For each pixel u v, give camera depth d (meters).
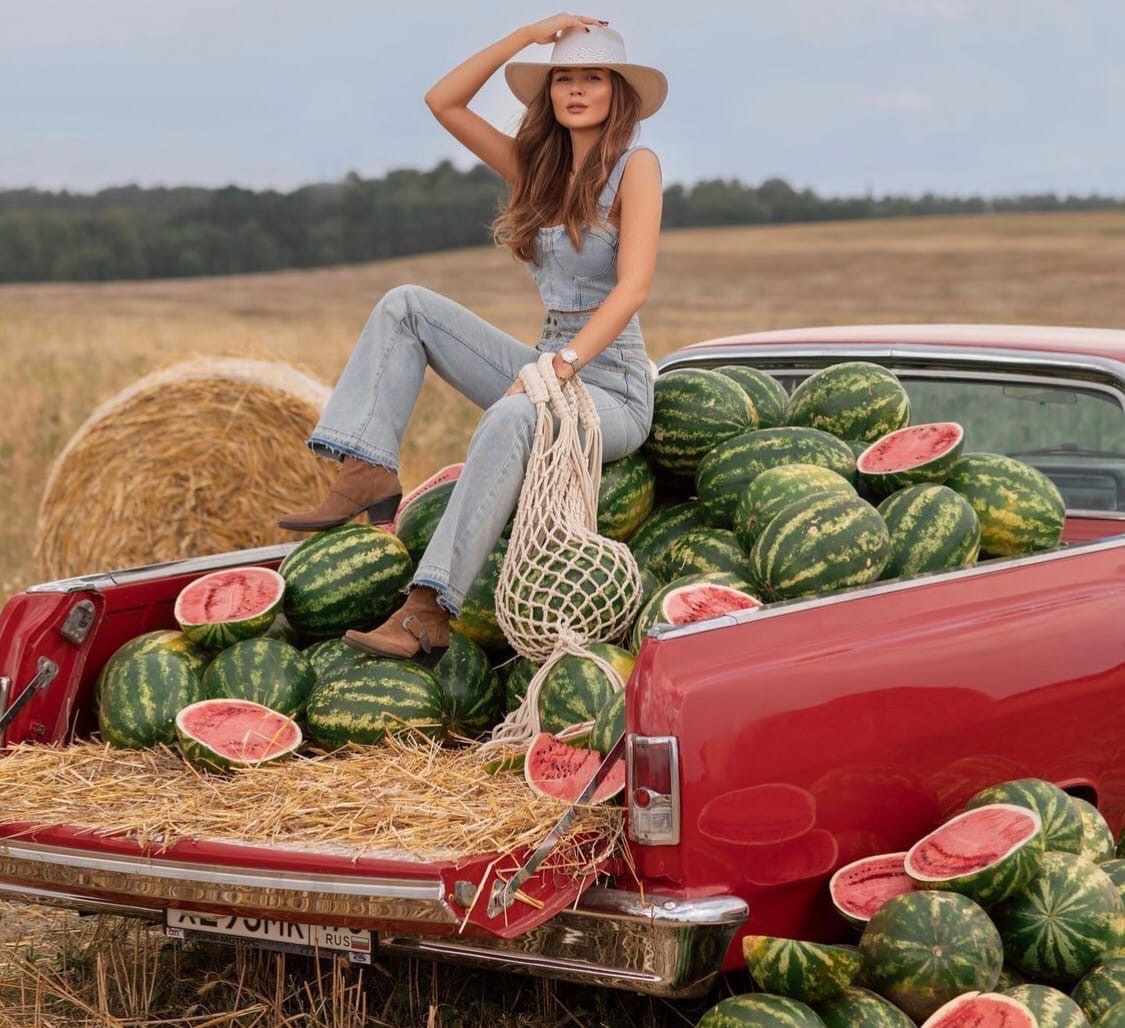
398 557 4.88
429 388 18.55
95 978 4.56
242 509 9.19
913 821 3.93
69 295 46.88
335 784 3.97
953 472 4.91
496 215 5.17
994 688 4.05
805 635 3.76
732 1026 3.52
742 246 58.75
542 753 4.02
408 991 4.28
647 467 5.19
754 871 3.60
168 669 4.46
